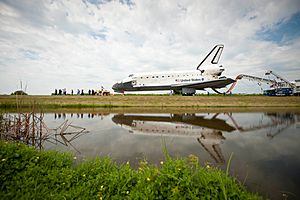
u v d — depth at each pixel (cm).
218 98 2531
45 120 1294
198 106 2347
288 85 3916
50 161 387
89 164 382
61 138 774
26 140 682
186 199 257
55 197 275
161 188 272
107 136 814
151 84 3991
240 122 1211
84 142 707
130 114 1670
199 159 516
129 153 567
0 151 359
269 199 312
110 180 315
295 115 1598
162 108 2236
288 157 534
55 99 2286
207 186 271
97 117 1458
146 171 326
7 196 268
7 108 1847
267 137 801
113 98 2448
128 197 271
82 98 2378
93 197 281
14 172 327
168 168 316
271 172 424
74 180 322
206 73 3834
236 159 517
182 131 925
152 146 652
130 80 4038
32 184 303
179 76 3909
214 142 713
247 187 352
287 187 352
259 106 2428
